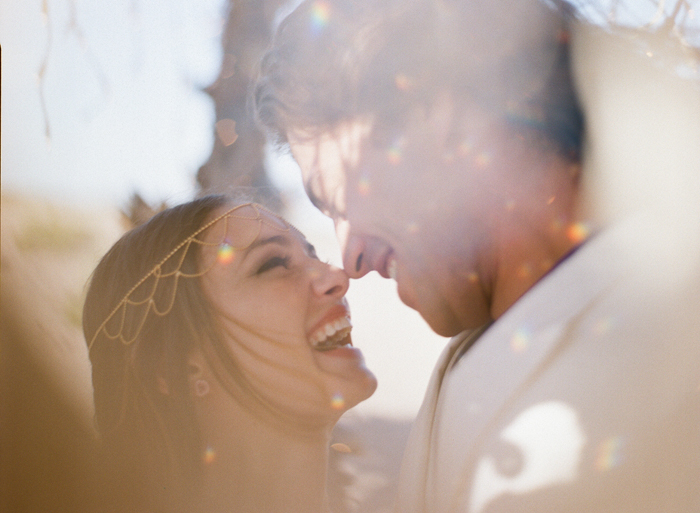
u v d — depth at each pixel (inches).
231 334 63.7
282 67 54.9
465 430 40.6
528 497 35.5
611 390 36.0
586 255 43.0
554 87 48.4
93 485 73.0
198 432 63.7
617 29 52.7
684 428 34.8
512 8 48.6
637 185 47.4
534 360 39.3
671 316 38.0
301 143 55.9
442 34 48.6
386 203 52.6
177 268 65.1
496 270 51.2
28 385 91.5
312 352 65.4
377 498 92.2
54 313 107.7
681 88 50.4
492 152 48.5
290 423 64.6
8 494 80.0
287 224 70.6
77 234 133.3
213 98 130.1
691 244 41.2
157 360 64.4
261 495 63.9
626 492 34.1
